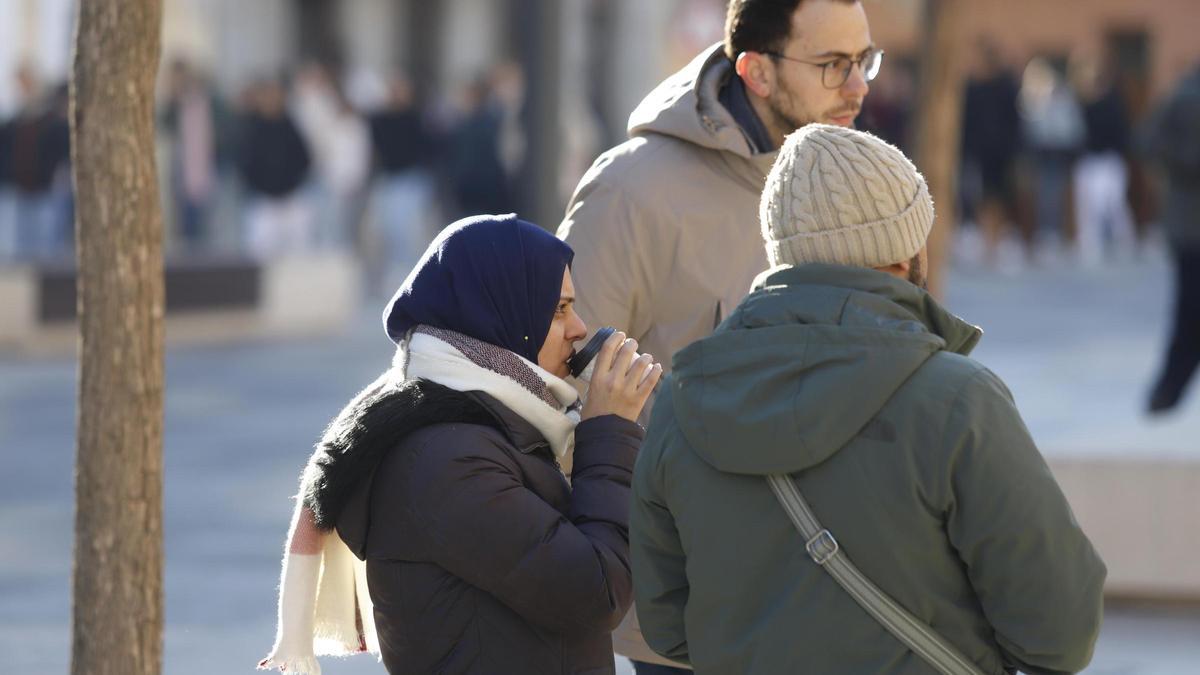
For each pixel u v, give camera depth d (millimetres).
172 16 100438
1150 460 26078
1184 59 128625
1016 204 85188
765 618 10141
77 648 12547
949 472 9695
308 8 113438
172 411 44969
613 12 121438
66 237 69812
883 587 9875
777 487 10047
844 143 10266
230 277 59344
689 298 14523
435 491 11289
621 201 14555
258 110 71625
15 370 51719
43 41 78500
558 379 11898
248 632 25234
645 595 10914
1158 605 26500
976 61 85812
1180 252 37281
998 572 9695
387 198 73625
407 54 119000
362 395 12062
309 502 11898
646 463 10727
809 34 14305
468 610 11422
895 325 9922
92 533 12430
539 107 34656
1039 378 49656
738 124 14812
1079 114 87688
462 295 11781
